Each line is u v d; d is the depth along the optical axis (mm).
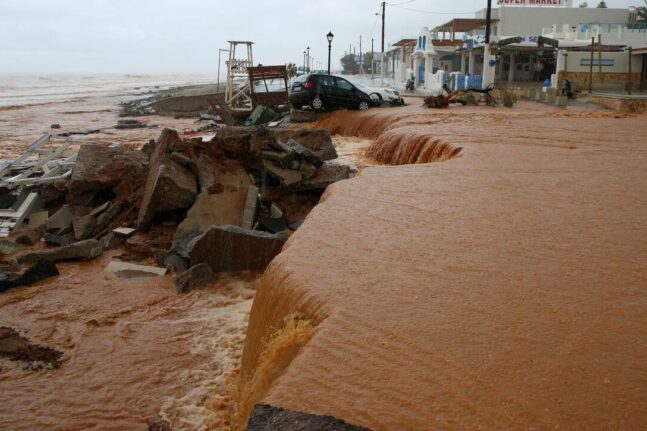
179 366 6434
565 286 4934
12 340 7066
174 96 49875
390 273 5230
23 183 12477
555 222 6742
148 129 31391
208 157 12164
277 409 3309
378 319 4352
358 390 3498
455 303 4613
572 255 5656
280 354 4543
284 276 5316
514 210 7270
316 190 12867
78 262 10062
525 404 3365
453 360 3799
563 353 3885
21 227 11898
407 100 33656
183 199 11328
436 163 10625
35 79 153250
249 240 9242
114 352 6789
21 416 5543
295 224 11766
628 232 6355
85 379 6207
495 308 4527
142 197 12000
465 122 18297
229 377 6137
